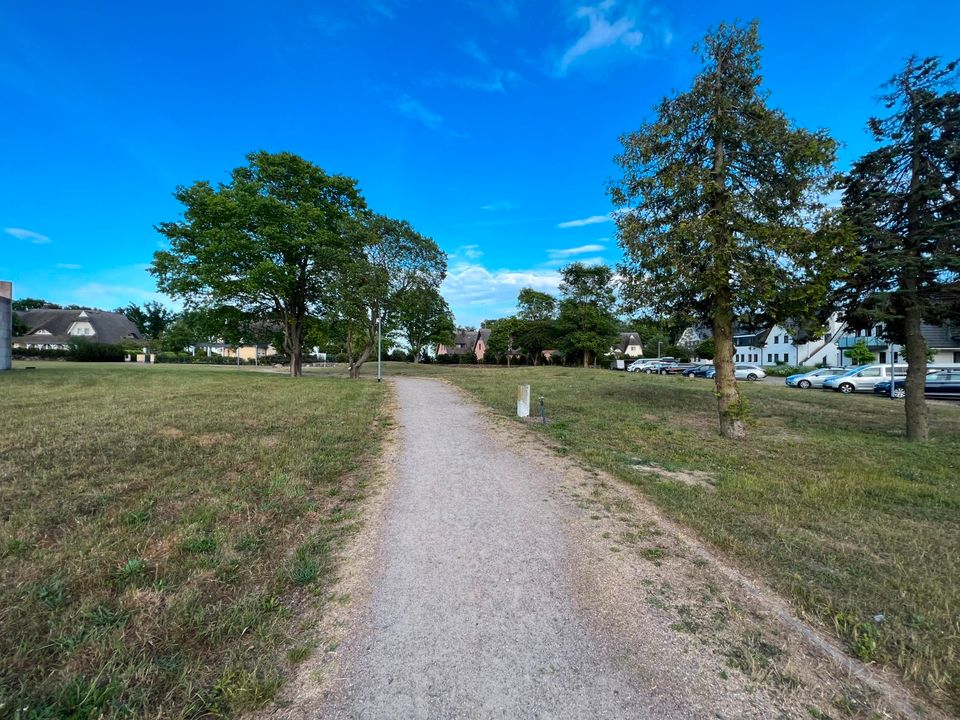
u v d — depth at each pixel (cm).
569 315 4669
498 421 1111
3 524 421
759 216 960
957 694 242
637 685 246
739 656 270
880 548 423
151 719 221
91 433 802
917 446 922
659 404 1456
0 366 2489
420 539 432
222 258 2500
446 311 5056
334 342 3469
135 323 7756
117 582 333
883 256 952
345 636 287
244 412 1098
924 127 953
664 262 957
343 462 699
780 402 1672
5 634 271
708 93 971
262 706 231
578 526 465
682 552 407
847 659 268
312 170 2759
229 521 455
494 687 244
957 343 3522
